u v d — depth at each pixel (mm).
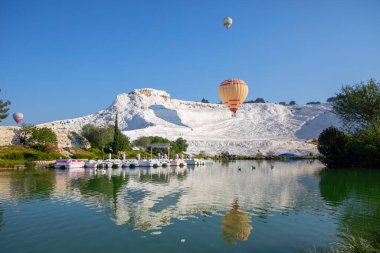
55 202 23875
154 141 108625
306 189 30797
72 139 83750
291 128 193250
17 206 22406
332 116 192875
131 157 86000
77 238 15391
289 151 135125
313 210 21109
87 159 69750
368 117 61219
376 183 35406
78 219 18781
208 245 14375
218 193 28297
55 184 34281
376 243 14070
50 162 64125
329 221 18266
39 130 73312
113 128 92000
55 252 13648
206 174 48656
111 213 20328
